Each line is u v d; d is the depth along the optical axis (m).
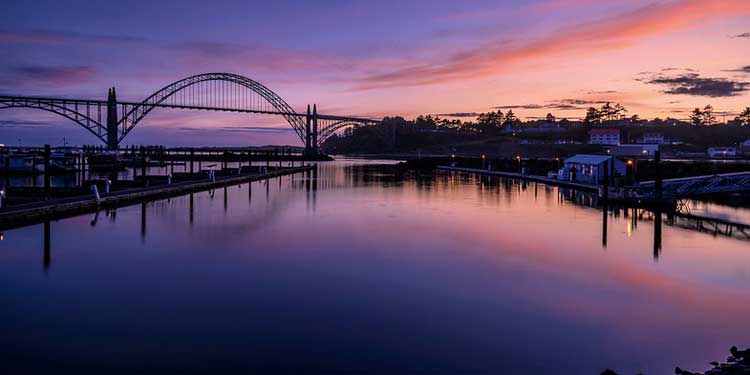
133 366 11.62
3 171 87.94
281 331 13.91
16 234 28.33
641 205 43.25
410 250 25.16
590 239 28.44
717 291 18.19
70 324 14.30
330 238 28.42
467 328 14.27
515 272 20.75
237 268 21.16
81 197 40.03
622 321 15.00
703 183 42.81
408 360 12.10
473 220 36.06
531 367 11.81
